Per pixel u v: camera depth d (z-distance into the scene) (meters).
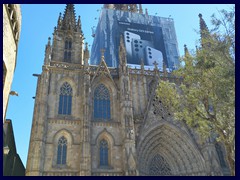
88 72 55.62
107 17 93.12
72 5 72.00
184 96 41.91
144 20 94.50
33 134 47.69
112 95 56.25
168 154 53.19
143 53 85.38
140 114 54.28
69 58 61.84
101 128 51.12
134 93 57.59
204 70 36.19
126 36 88.50
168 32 94.19
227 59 33.75
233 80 32.38
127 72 56.53
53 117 50.59
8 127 45.03
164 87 43.59
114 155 48.56
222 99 34.66
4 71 33.31
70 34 65.12
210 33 35.97
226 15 33.78
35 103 52.72
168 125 53.12
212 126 38.94
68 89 55.31
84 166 44.50
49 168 45.09
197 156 50.88
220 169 48.50
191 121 39.41
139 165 48.34
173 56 88.19
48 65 55.62
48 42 58.53
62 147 48.19
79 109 52.69
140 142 49.50
